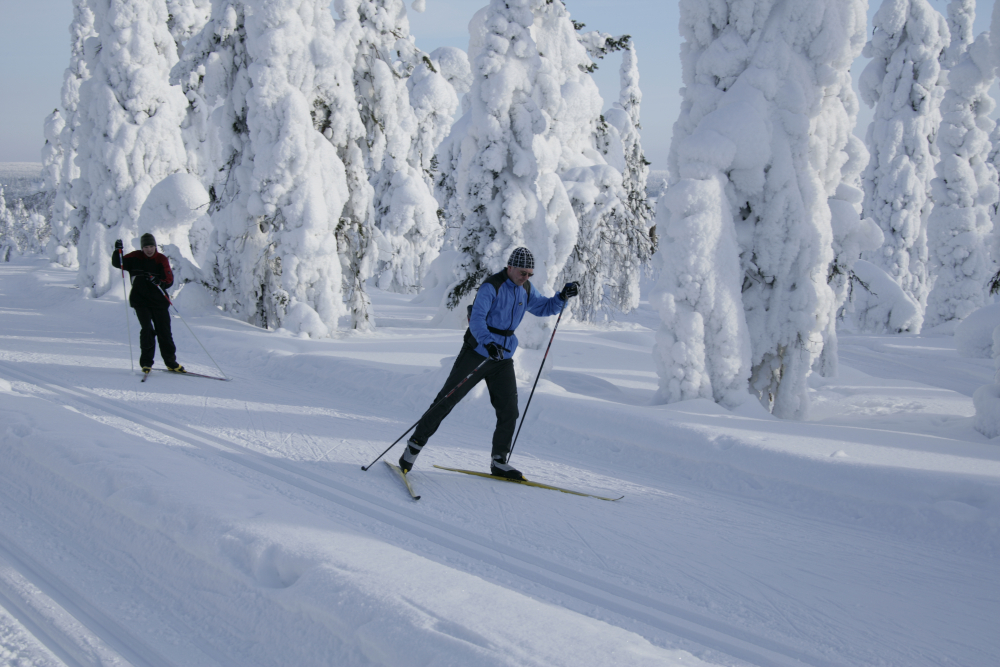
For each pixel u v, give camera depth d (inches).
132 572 119.2
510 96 543.8
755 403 273.4
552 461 212.8
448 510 162.6
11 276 1105.4
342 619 91.9
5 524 137.8
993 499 156.1
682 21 300.0
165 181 637.9
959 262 849.5
